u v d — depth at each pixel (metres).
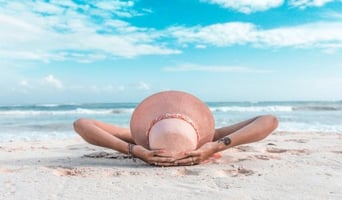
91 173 0.90
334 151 1.27
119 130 1.18
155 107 1.06
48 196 0.67
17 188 0.73
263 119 1.04
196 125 1.03
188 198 0.65
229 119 3.62
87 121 1.08
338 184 0.74
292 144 1.49
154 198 0.65
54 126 2.94
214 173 0.88
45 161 1.11
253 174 0.86
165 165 0.96
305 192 0.68
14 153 1.32
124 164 1.04
